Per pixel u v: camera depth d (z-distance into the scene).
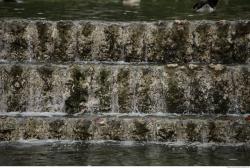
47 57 23.98
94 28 23.88
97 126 21.39
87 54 23.94
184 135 21.30
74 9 28.47
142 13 27.28
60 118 21.70
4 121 21.47
